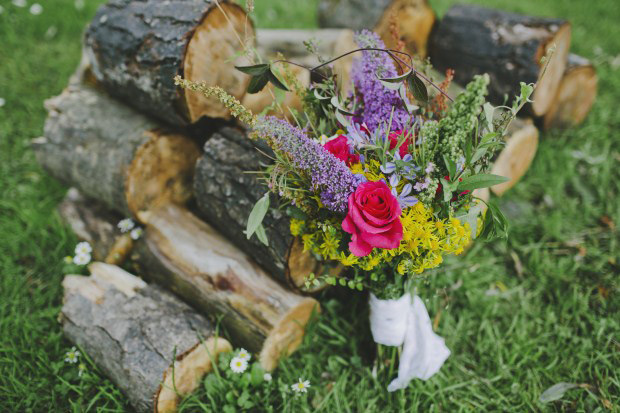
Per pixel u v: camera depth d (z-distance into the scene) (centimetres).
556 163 128
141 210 103
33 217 115
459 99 75
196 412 91
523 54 114
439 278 107
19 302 104
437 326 101
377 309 89
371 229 71
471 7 125
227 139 96
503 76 117
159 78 95
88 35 104
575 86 128
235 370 90
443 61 127
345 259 79
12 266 109
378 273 84
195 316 94
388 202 72
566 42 117
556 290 106
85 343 94
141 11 99
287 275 90
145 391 87
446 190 73
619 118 138
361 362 97
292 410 91
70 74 149
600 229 116
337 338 100
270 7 188
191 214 104
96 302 96
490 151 79
